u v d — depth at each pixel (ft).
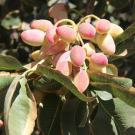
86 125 1.08
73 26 1.08
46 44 1.07
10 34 2.24
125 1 1.75
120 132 1.07
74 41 1.07
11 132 0.89
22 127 0.92
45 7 1.63
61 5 1.24
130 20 2.68
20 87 0.96
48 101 1.11
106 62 1.00
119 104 1.08
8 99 0.88
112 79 0.97
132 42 1.24
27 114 0.94
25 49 2.17
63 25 1.08
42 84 1.05
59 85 1.07
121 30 1.15
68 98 1.07
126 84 0.96
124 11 2.53
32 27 1.09
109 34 1.09
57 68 0.97
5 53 2.17
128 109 1.07
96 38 1.10
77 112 1.09
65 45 1.04
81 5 1.92
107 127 1.07
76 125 1.07
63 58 0.98
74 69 0.99
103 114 1.08
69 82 0.91
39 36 1.06
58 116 1.10
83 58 0.96
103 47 1.08
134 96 0.92
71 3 1.93
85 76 0.97
